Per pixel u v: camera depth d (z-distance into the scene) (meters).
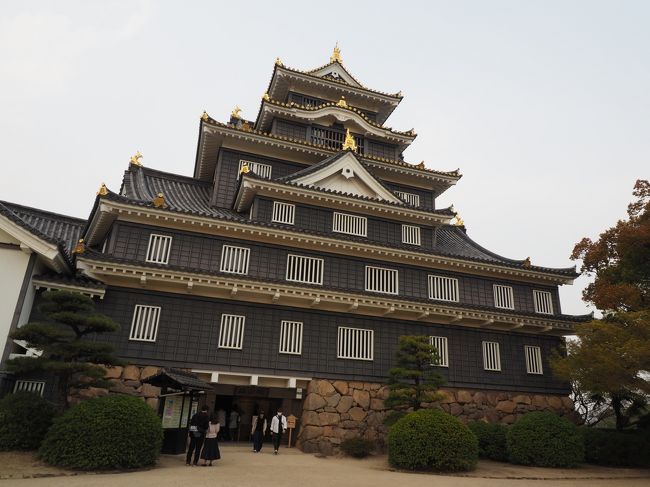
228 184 28.22
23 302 17.86
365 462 19.06
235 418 25.17
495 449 20.53
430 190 32.59
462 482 14.81
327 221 26.33
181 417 17.72
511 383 26.36
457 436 17.39
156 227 22.45
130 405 14.36
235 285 21.41
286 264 24.12
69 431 13.33
